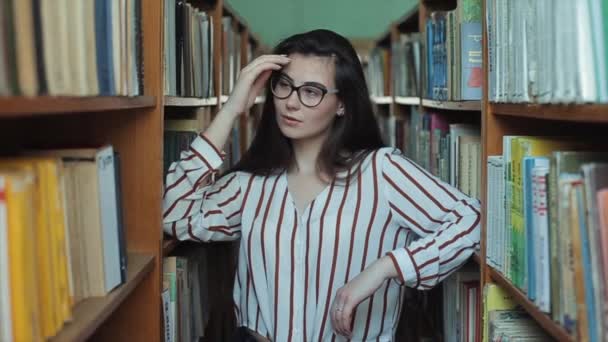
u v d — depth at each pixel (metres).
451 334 2.07
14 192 0.81
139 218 1.54
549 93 1.05
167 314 1.67
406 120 3.63
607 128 1.35
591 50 0.93
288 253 1.57
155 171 1.53
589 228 0.89
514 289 1.27
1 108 0.71
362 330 1.61
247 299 1.66
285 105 1.54
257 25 5.38
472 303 1.87
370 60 4.94
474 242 1.54
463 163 1.94
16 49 0.81
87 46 1.07
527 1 1.16
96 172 1.16
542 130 1.48
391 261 1.47
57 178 0.97
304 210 1.58
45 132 1.37
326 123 1.57
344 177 1.58
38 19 0.87
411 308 2.87
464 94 1.87
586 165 0.89
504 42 1.34
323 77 1.54
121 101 1.23
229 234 1.68
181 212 1.60
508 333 1.35
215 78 2.71
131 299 1.54
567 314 0.99
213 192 1.67
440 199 1.57
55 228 0.96
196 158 1.57
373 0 5.37
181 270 1.89
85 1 1.05
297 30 5.39
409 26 3.82
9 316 0.81
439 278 1.54
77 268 1.15
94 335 1.55
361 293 1.44
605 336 0.86
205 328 2.47
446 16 2.16
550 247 1.09
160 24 1.50
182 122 2.21
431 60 2.46
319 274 1.56
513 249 1.29
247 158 1.67
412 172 1.58
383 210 1.58
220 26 2.72
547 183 1.09
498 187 1.40
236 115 1.58
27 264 0.84
